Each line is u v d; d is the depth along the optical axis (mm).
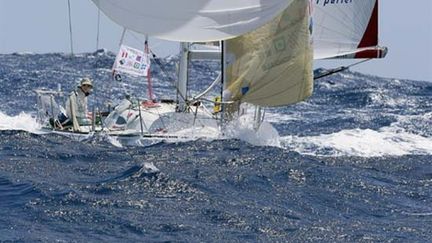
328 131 71188
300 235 34969
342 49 61531
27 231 33750
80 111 56750
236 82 55094
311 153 55781
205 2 53469
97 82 128250
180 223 35562
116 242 32938
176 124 54812
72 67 152500
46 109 58219
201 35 53500
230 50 55062
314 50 60938
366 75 156375
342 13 60969
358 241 34469
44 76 130875
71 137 54312
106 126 55875
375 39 62000
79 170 45312
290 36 54500
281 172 46094
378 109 101750
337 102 108625
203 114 55719
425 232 36125
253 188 42500
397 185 45844
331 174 46594
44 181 41781
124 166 46531
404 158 54406
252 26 53375
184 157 49188
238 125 55500
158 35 53375
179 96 56812
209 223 35875
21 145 51000
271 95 54875
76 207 37094
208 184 42375
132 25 53250
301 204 40156
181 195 40000
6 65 152625
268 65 54812
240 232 35000
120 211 36812
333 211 39375
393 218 38531
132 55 58812
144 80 125562
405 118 81375
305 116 87750
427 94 130250
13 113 81188
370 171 49250
